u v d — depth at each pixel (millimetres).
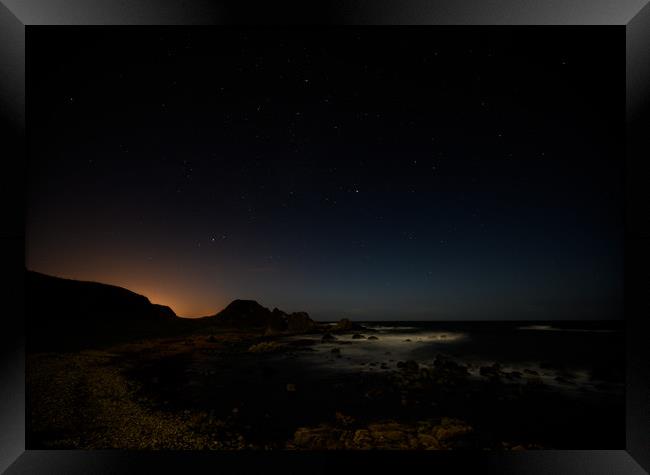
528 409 9977
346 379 13102
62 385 9977
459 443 7371
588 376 13867
